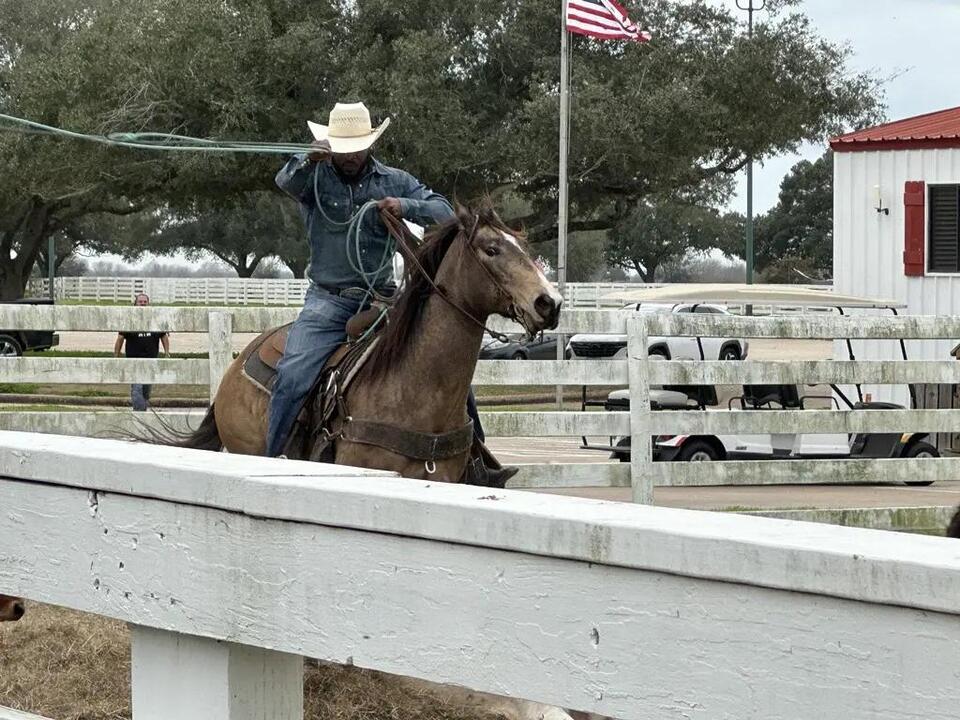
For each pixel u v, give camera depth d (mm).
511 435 9648
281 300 57406
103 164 29344
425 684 5797
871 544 1604
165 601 2398
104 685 5727
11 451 2668
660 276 91500
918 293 19703
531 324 5945
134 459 2447
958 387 18359
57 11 44250
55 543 2611
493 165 29031
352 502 2090
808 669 1602
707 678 1698
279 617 2225
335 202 6602
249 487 2227
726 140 30859
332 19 29547
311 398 6535
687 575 1702
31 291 61156
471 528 1937
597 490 13117
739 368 10148
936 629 1493
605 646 1805
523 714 5082
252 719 2371
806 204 90188
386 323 6379
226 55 27938
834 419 10375
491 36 29125
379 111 27938
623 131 27906
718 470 10086
